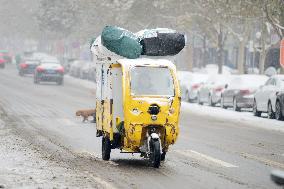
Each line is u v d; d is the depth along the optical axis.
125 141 24.27
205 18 84.19
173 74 24.56
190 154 27.75
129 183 19.66
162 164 24.53
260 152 28.89
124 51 24.91
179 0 90.94
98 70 27.12
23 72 109.38
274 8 57.41
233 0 64.00
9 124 40.19
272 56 91.81
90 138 33.84
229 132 38.59
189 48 109.25
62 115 47.44
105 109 25.53
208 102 61.53
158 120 24.05
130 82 24.23
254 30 97.06
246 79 55.50
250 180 20.70
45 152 27.19
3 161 23.17
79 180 19.59
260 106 50.16
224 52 128.75
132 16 102.62
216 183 19.95
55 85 89.62
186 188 18.91
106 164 24.34
